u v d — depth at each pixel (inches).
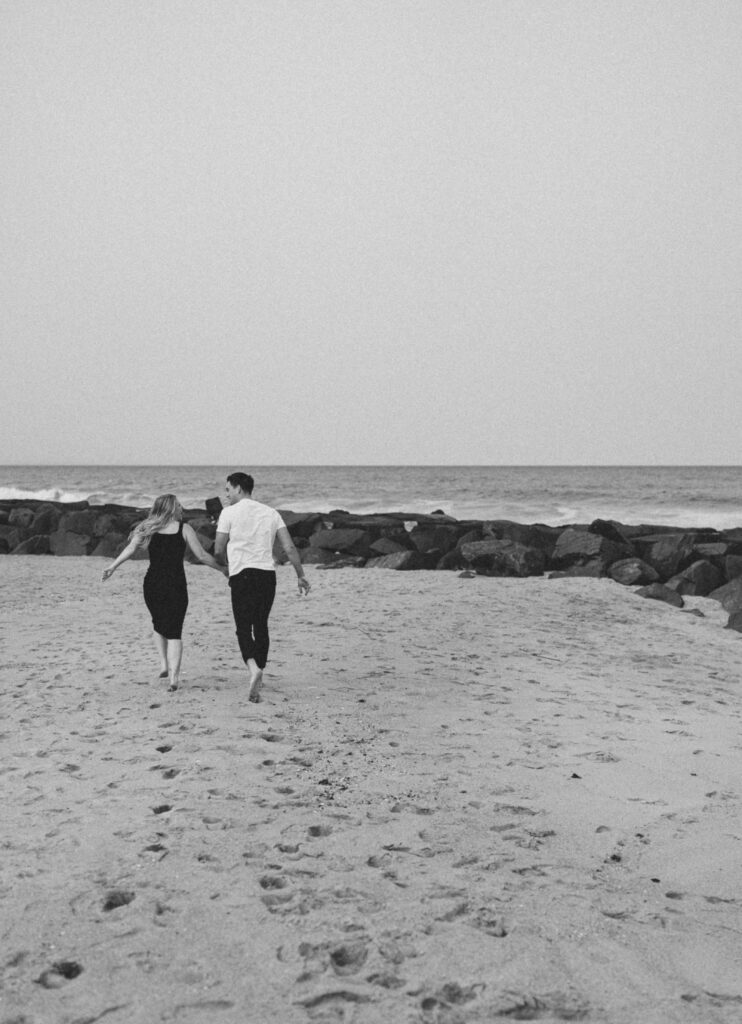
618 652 396.5
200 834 157.4
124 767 200.4
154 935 119.1
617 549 740.7
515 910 131.7
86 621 441.1
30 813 169.0
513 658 361.7
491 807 180.9
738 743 246.7
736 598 564.7
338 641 375.9
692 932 130.3
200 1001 103.2
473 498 2063.2
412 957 115.6
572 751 227.1
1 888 133.7
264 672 309.0
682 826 176.4
